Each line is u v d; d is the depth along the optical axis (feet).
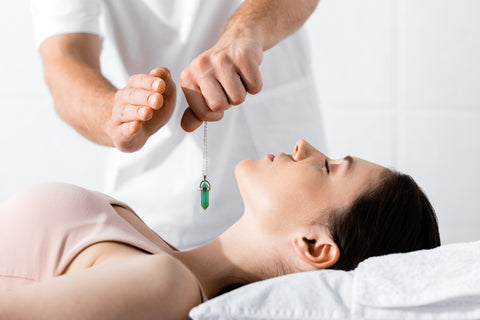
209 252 3.71
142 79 3.16
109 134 3.59
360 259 3.61
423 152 8.66
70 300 2.51
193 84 3.28
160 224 5.23
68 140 8.02
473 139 8.65
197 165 5.19
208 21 5.11
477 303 2.63
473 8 8.46
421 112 8.60
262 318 2.62
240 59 3.24
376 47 8.43
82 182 8.07
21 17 7.88
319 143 5.62
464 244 3.15
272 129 5.35
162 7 5.05
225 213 5.28
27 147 8.02
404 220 3.70
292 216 3.64
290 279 2.89
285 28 4.01
